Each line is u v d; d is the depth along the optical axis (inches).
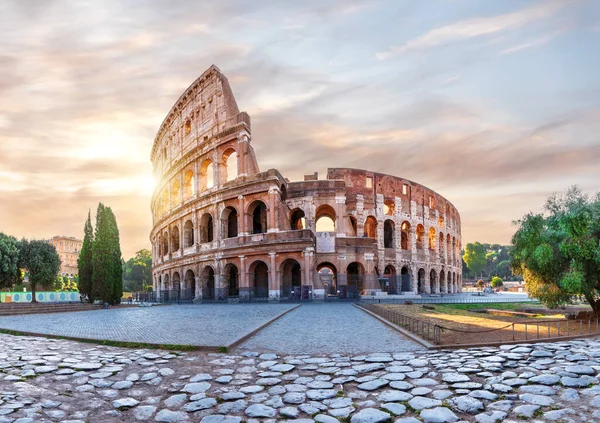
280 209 2411.4
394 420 398.0
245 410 433.4
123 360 659.4
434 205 3863.2
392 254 3243.1
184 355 696.4
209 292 2723.9
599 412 399.5
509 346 732.0
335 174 3139.8
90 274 2625.5
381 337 870.4
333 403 448.5
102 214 2534.5
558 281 1197.1
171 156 3363.7
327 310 1649.9
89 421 409.7
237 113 2699.3
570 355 634.8
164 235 3425.2
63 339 912.3
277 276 2353.6
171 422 407.2
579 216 1110.4
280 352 713.6
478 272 7534.5
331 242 2677.2
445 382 509.7
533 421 384.5
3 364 636.1
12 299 3951.8
